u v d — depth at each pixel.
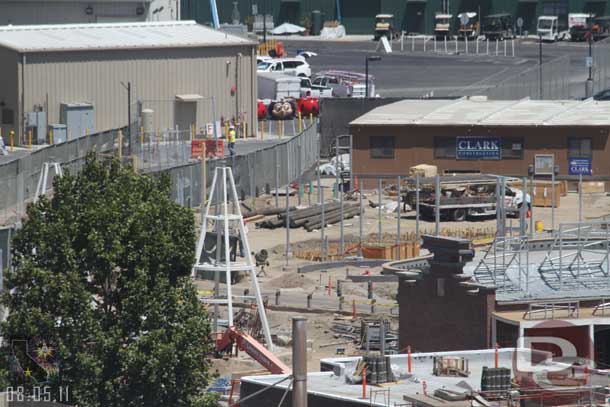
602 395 162.62
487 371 165.88
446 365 178.00
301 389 133.62
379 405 162.75
